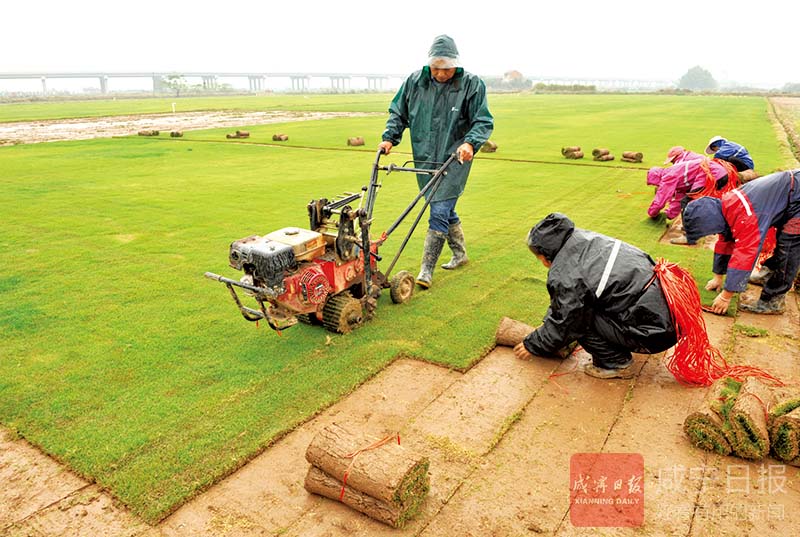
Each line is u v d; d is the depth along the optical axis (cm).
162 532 282
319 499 303
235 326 512
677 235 780
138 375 425
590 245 401
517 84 17300
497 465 327
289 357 452
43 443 347
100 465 326
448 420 370
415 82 593
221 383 412
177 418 370
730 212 492
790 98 6725
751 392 340
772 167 1266
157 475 318
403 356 457
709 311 533
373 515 284
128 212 948
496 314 532
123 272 655
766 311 529
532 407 385
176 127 2831
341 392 400
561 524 284
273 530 282
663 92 9981
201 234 812
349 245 479
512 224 858
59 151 1795
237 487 312
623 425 365
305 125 2777
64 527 286
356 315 498
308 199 1045
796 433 318
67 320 526
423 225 861
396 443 346
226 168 1429
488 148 1677
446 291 594
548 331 416
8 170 1404
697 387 408
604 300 392
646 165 1402
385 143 602
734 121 2703
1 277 640
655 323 385
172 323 519
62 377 423
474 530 280
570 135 2150
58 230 837
